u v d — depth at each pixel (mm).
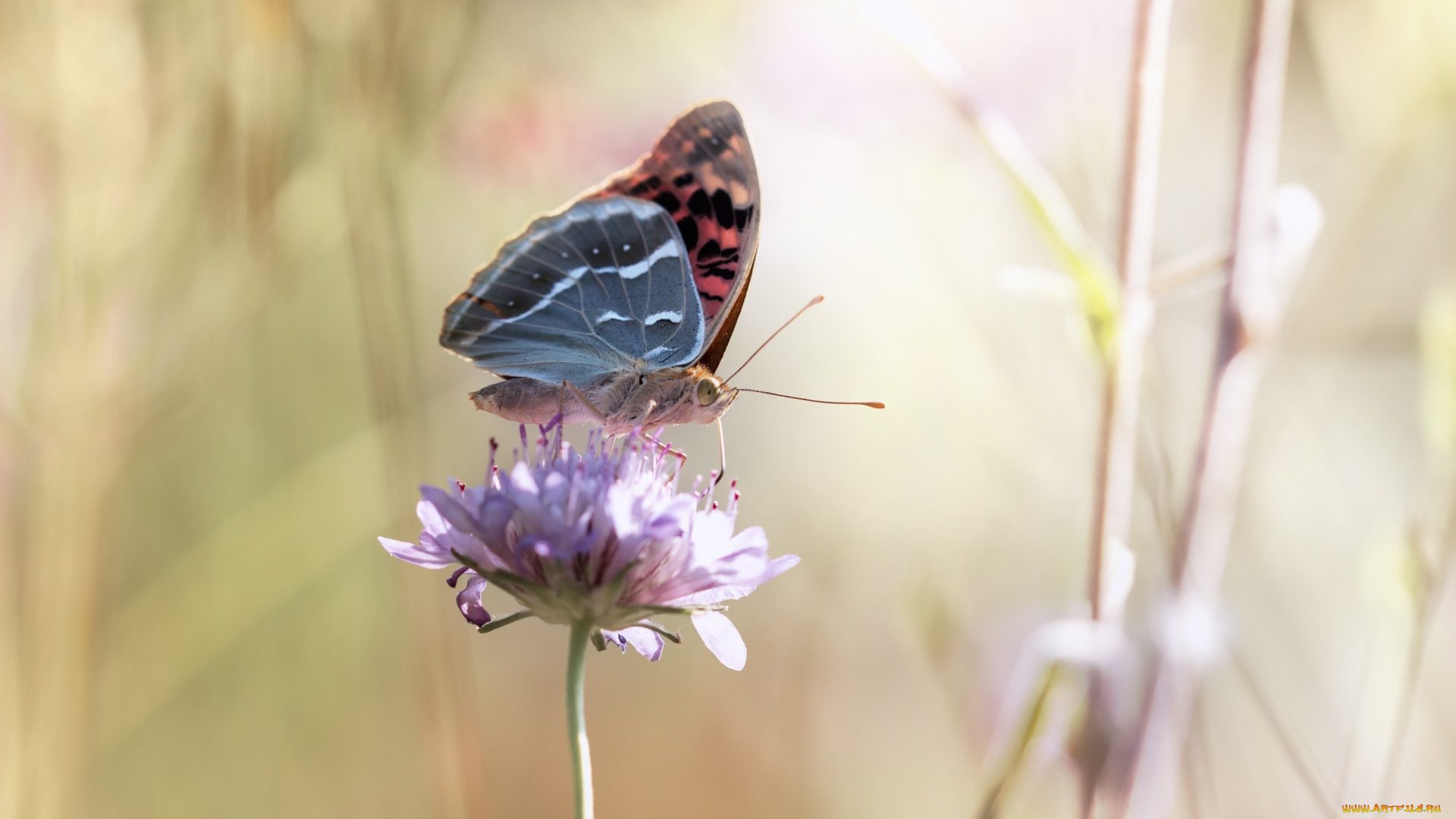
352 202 442
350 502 475
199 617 468
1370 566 412
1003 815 401
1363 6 440
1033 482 464
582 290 411
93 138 427
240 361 476
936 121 476
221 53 432
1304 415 461
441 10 449
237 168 437
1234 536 447
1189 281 414
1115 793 399
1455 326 414
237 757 477
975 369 478
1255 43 405
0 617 431
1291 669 443
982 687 431
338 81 439
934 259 477
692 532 391
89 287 428
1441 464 413
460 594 387
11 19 425
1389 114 435
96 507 435
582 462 392
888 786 483
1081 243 398
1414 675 409
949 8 466
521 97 478
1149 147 401
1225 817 433
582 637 382
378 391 448
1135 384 402
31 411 428
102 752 451
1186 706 403
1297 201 404
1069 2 441
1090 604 402
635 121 485
